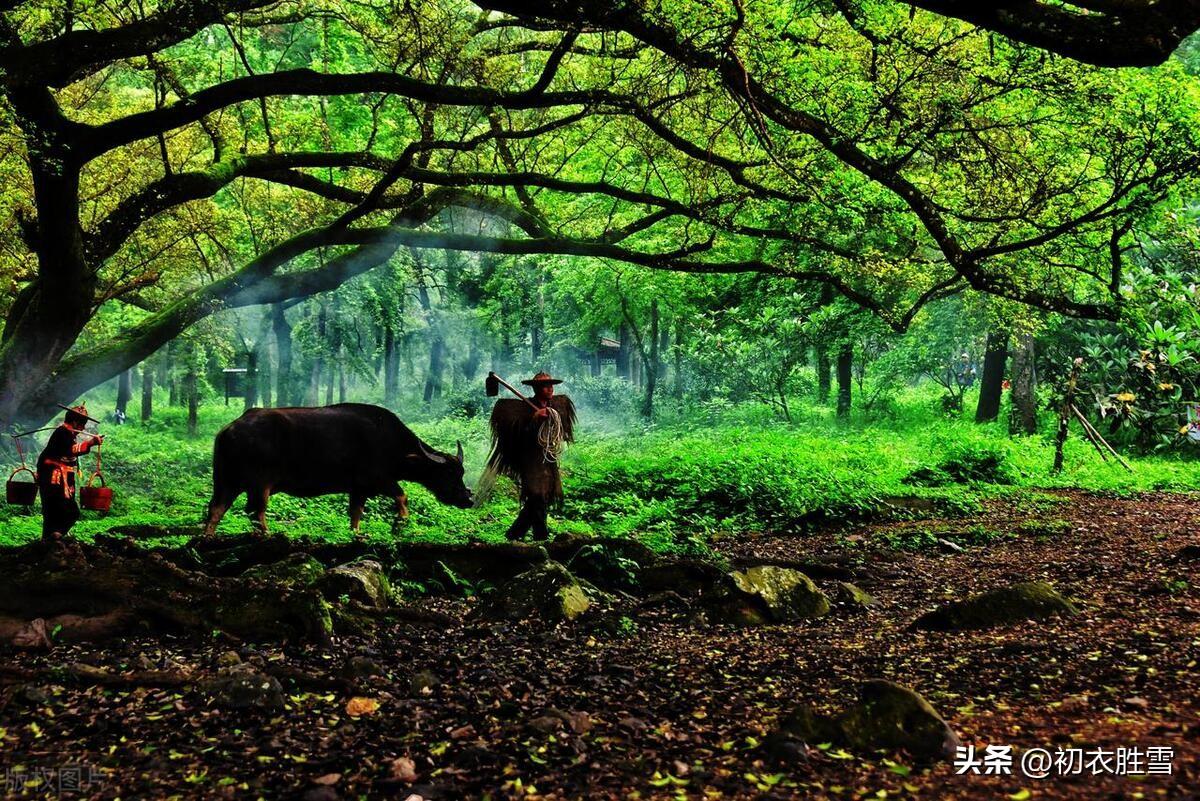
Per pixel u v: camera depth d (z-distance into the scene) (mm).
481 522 12789
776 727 4613
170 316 15578
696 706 5141
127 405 47750
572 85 16094
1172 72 12320
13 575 6699
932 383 41219
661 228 23953
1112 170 13570
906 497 15656
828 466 17906
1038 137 13633
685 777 3979
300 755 4391
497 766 4160
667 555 10414
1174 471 20953
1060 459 20297
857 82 11930
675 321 33406
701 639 7098
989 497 16438
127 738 4637
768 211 17328
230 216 21297
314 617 6664
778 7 11406
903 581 9500
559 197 21672
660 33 8047
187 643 6527
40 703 5148
